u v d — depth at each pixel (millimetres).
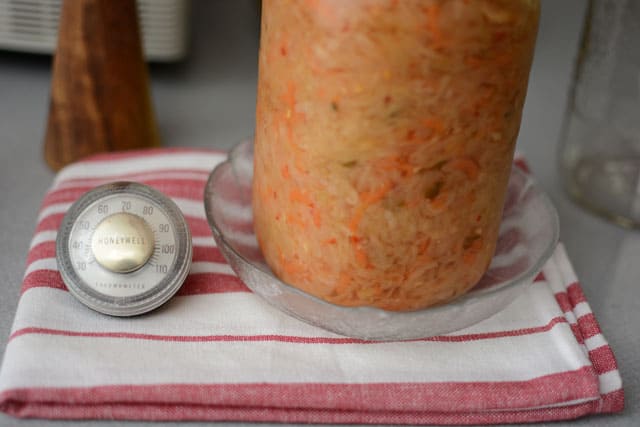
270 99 376
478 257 397
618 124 540
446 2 328
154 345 387
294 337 399
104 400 363
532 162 593
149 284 401
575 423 389
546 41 756
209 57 707
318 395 372
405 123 346
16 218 499
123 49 515
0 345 405
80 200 416
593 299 469
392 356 393
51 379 363
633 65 517
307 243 384
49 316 393
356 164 356
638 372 420
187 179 497
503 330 412
